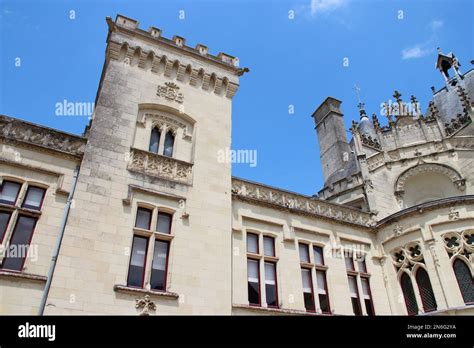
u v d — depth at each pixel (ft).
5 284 34.86
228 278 46.26
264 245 53.78
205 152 55.62
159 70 60.29
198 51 66.18
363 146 95.86
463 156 75.61
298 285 51.83
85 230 40.83
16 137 43.19
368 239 63.10
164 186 48.83
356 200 83.05
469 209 55.21
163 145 54.08
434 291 52.19
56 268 37.35
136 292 39.86
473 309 47.83
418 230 57.67
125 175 46.98
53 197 41.73
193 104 59.88
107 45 61.31
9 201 40.11
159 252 44.88
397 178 78.23
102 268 39.63
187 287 43.01
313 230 58.49
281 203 58.80
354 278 58.18
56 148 45.09
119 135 50.06
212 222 49.42
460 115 89.66
